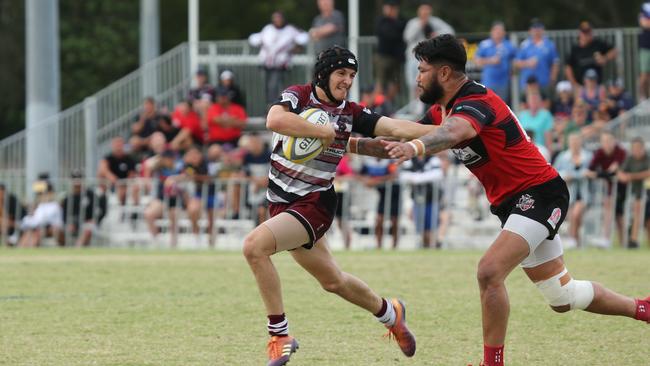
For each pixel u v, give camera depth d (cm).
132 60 10825
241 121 5316
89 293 2759
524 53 5334
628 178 4338
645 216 4422
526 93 5100
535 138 4834
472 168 1734
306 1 11044
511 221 1681
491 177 1719
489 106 1662
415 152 1570
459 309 2434
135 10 11025
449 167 5012
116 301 2600
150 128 5462
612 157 4359
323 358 1872
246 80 6203
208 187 4741
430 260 3597
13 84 11125
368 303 1819
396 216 4484
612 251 4000
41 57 5809
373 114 1770
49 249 4547
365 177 4516
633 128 5125
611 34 5809
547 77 5291
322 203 1753
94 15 10944
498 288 1648
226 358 1869
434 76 1688
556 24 10400
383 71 5453
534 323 2228
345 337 2080
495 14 10269
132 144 5441
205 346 1983
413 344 1859
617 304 1791
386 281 2970
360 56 6053
